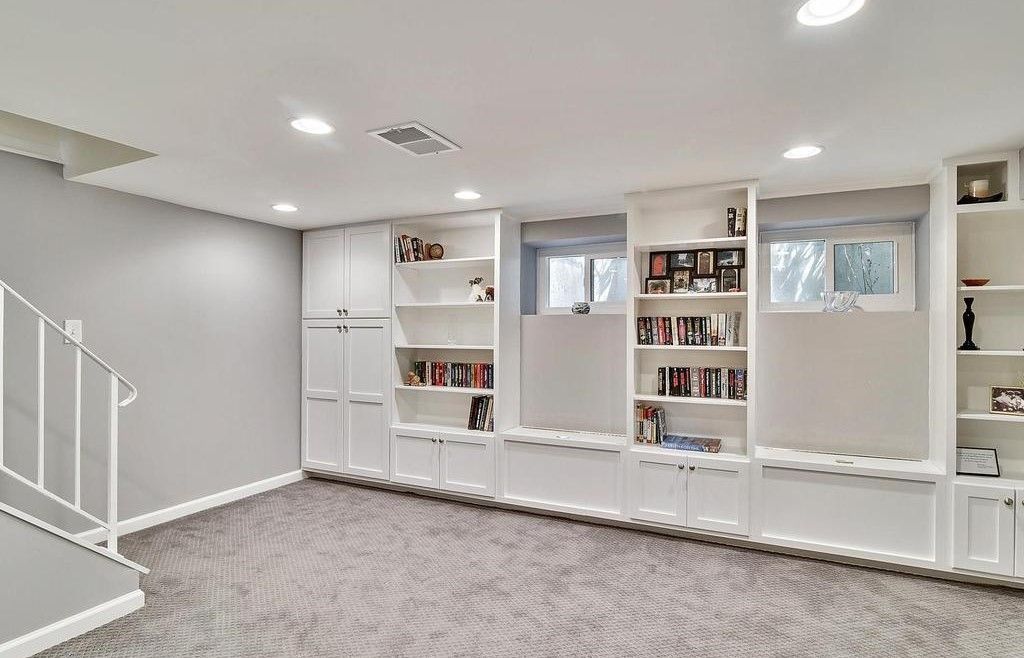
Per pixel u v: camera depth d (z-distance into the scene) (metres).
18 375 3.19
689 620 2.63
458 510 4.24
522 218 4.52
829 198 3.59
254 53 1.83
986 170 3.13
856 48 1.79
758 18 1.61
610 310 4.52
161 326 3.94
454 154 2.90
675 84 2.06
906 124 2.47
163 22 1.63
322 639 2.46
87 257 3.51
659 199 3.72
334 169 3.17
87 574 2.55
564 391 4.39
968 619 2.64
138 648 2.38
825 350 3.59
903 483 3.11
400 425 4.66
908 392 3.40
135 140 2.68
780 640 2.46
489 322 4.63
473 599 2.83
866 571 3.16
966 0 1.51
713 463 3.51
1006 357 3.17
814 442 3.61
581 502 3.94
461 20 1.62
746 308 3.79
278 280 4.85
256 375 4.64
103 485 3.60
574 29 1.67
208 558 3.32
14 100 2.21
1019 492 2.87
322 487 4.84
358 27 1.66
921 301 3.52
